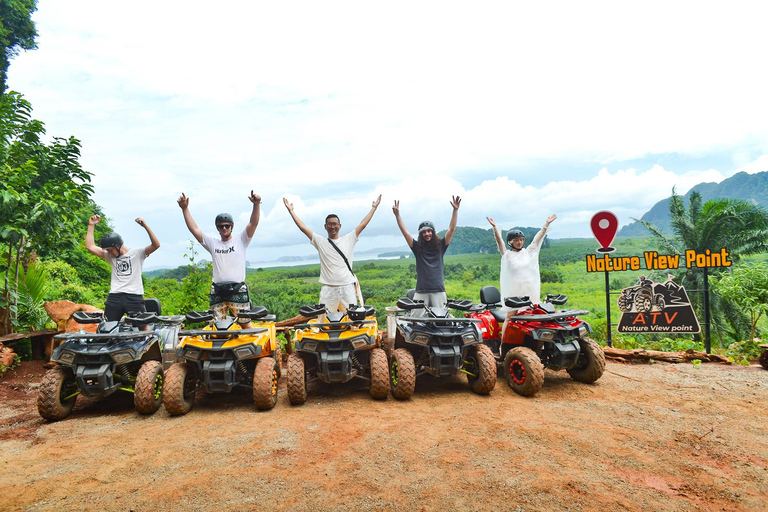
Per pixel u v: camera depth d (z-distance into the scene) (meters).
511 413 4.92
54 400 5.10
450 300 6.77
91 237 6.89
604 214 8.48
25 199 7.96
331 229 7.08
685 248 22.80
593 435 4.20
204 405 5.63
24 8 20.70
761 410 4.88
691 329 8.09
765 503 3.01
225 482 3.39
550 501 3.04
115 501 3.17
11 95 8.68
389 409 5.19
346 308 7.03
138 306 6.81
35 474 3.65
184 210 6.57
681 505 3.00
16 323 8.39
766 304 8.58
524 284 7.00
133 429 4.73
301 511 2.99
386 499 3.11
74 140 9.31
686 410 4.92
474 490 3.21
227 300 6.42
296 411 5.21
